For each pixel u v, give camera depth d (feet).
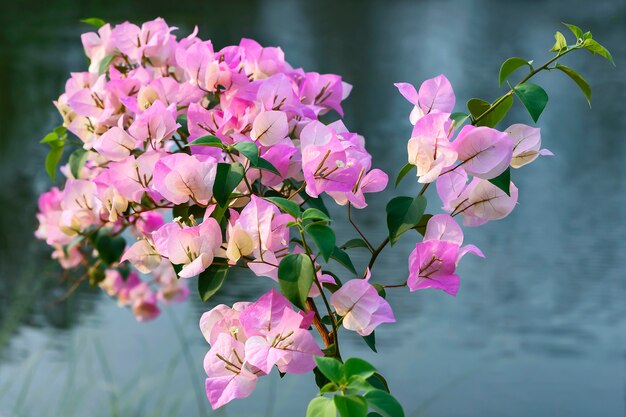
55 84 24.94
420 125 4.55
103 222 5.45
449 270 4.59
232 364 4.52
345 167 4.58
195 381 8.12
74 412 7.52
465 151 4.55
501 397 9.03
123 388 8.13
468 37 35.63
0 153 18.34
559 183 18.33
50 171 5.77
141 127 4.89
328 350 4.59
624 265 13.35
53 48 30.35
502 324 11.04
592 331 10.91
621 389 9.31
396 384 9.19
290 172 4.85
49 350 9.30
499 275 13.09
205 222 4.59
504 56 31.17
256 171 4.85
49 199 6.48
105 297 11.15
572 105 24.90
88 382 7.86
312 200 5.03
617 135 21.85
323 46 32.27
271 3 45.55
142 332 9.92
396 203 4.67
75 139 18.21
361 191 4.66
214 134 4.93
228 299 10.71
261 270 4.57
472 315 11.35
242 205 4.86
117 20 36.65
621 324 11.12
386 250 13.25
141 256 4.91
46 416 7.55
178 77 5.42
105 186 5.11
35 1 42.16
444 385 9.23
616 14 43.60
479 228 15.60
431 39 34.88
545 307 11.77
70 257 7.30
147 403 8.00
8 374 8.64
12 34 33.32
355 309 4.56
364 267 12.48
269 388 8.75
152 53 5.36
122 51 5.36
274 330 4.48
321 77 5.26
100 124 5.28
